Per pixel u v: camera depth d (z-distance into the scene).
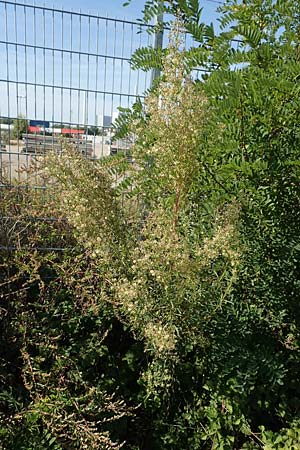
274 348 1.75
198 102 1.33
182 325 1.54
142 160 1.63
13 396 1.79
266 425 1.86
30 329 1.98
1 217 2.25
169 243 1.35
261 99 1.38
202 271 1.48
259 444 1.74
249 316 1.69
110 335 2.15
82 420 1.56
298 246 1.58
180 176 1.43
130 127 1.64
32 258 1.99
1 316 2.05
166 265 1.40
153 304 1.47
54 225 2.38
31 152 2.52
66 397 1.73
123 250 1.52
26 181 2.13
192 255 1.48
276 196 1.53
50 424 1.54
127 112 1.70
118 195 1.65
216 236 1.34
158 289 1.50
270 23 1.52
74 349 2.00
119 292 1.43
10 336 2.01
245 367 1.56
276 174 1.45
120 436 1.79
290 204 1.58
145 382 1.84
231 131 1.46
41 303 2.19
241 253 1.45
